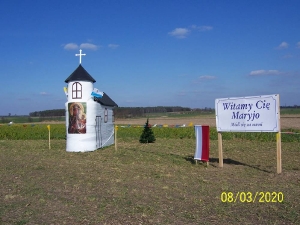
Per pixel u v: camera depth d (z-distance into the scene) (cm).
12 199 842
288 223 644
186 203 782
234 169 1249
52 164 1414
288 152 1783
